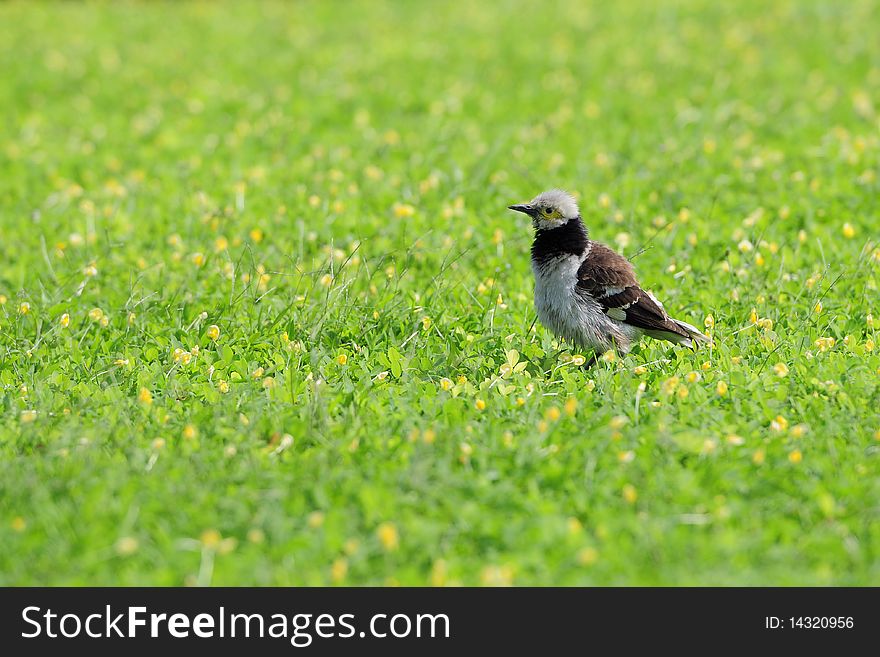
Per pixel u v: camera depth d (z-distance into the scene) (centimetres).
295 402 1143
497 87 2852
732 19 3553
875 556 863
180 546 874
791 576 848
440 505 934
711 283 1500
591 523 910
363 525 906
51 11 4075
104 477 964
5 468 971
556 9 3859
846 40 3173
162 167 2205
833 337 1309
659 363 1226
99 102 2819
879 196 1833
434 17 3812
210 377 1210
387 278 1494
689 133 2331
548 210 1262
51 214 1927
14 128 2583
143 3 4244
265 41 3512
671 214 1781
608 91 2755
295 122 2533
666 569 855
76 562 862
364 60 3186
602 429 1045
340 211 1828
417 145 2312
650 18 3634
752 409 1098
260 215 1858
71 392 1169
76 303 1451
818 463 975
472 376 1206
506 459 994
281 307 1436
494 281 1506
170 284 1536
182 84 2972
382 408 1119
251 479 961
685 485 937
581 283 1242
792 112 2452
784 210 1736
